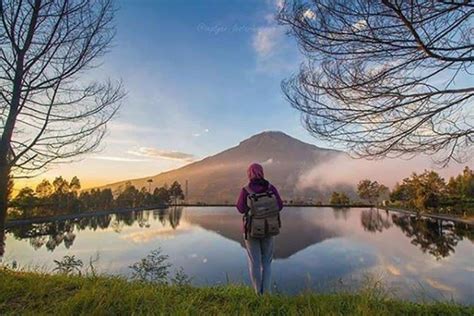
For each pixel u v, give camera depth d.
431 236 26.78
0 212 4.32
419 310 3.08
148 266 6.86
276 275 12.49
